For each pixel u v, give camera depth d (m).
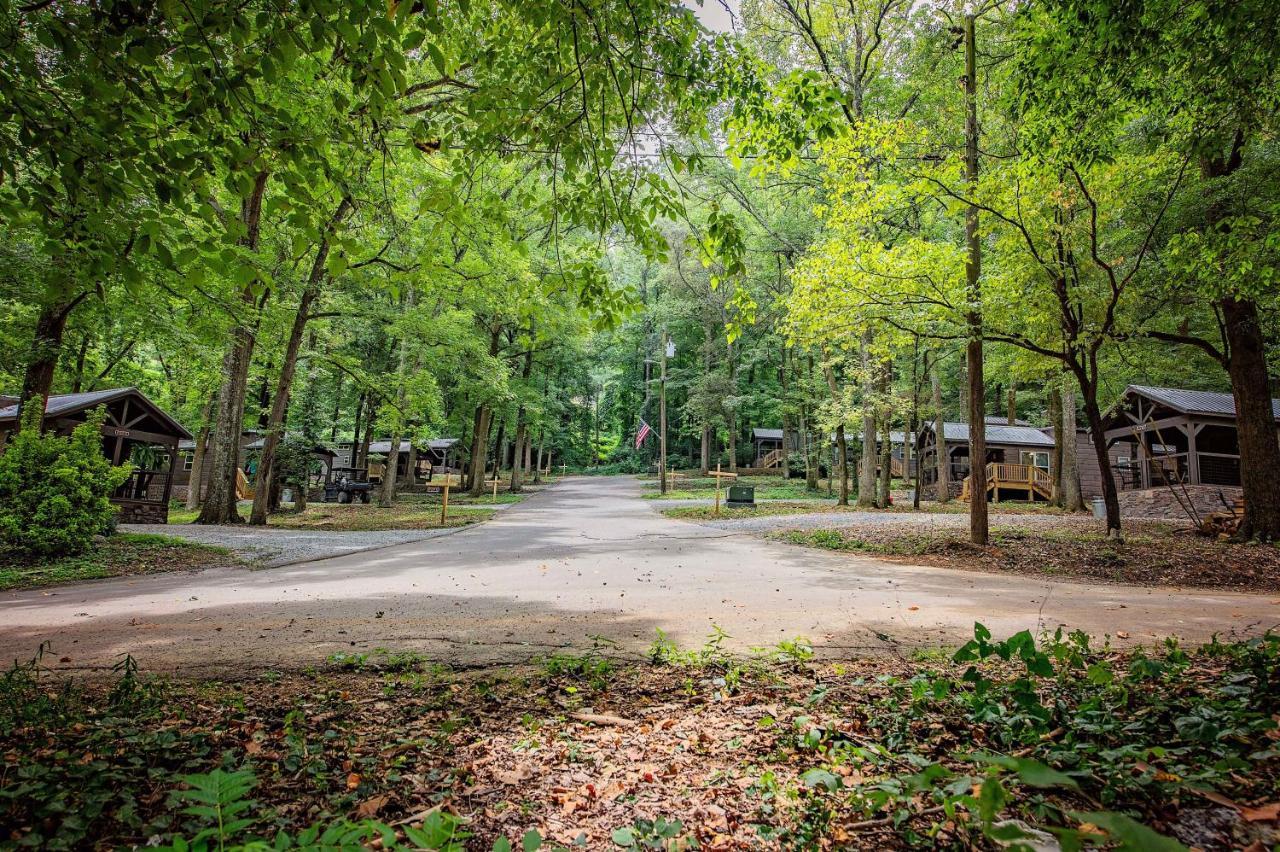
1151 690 3.54
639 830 2.24
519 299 5.57
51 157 3.40
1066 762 2.31
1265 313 13.07
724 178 23.36
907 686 3.89
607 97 4.38
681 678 4.41
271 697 4.04
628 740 3.30
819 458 43.38
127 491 19.80
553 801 2.62
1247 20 5.63
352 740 3.21
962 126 14.36
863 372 23.53
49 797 2.27
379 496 33.22
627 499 34.00
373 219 5.86
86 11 3.11
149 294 11.27
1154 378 21.86
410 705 3.91
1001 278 11.87
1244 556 10.98
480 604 7.30
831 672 4.48
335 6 2.97
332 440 41.88
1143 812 2.00
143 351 31.36
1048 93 7.00
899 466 46.88
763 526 18.45
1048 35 6.50
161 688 3.97
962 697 3.08
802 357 36.59
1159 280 12.49
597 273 4.73
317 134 4.00
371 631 5.92
